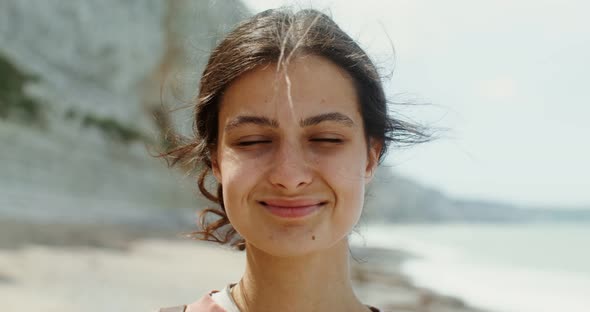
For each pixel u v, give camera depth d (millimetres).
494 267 21422
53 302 8016
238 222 1771
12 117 24969
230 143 1801
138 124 32281
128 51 34188
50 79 28516
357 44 1974
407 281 14648
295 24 1836
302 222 1722
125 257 14055
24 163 23797
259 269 1884
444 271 18719
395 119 2277
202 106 1967
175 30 36281
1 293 8086
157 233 21391
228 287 2033
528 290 15297
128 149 30438
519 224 82625
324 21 1914
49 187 24062
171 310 1959
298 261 1839
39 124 26125
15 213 19406
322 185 1743
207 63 2004
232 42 1874
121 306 8352
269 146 1765
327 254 1879
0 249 11945
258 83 1778
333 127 1771
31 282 9156
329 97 1781
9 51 26844
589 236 49844
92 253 13719
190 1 36812
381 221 66625
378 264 18797
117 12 34688
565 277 18594
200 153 2201
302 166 1719
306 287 1854
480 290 14727
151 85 34875
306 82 1771
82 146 27766
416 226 66188
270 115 1742
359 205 1810
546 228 68688
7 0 28406
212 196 2482
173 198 31453
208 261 15109
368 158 2000
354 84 1862
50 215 20891
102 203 26219
